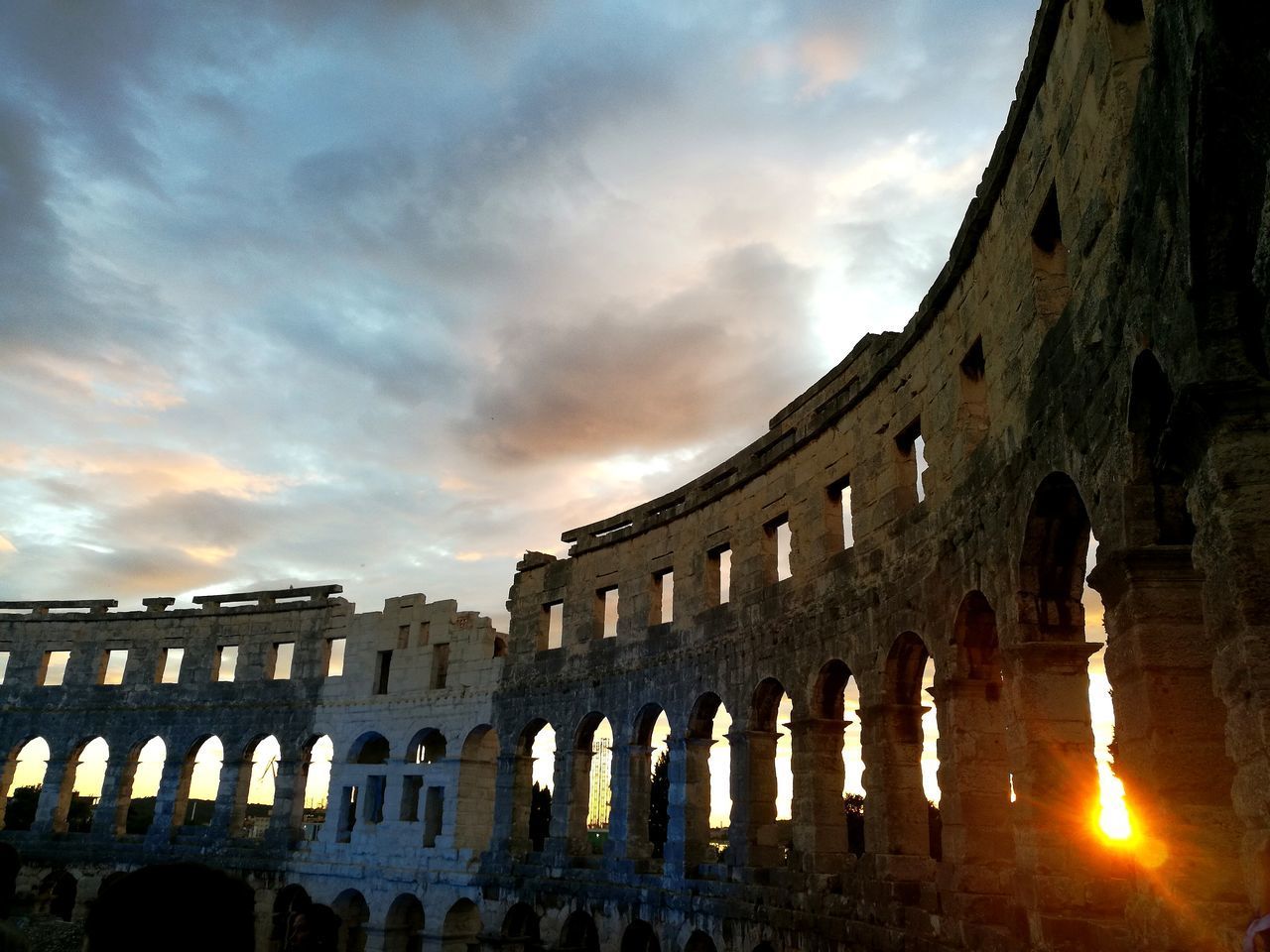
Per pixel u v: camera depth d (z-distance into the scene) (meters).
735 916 30.48
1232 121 8.90
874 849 24.92
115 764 61.34
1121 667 13.38
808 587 30.48
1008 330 19.61
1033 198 18.25
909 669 25.61
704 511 38.03
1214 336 9.92
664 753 64.44
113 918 4.01
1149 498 13.05
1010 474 18.97
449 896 46.06
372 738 55.16
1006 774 21.12
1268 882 8.97
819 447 30.95
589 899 38.41
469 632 51.62
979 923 19.62
